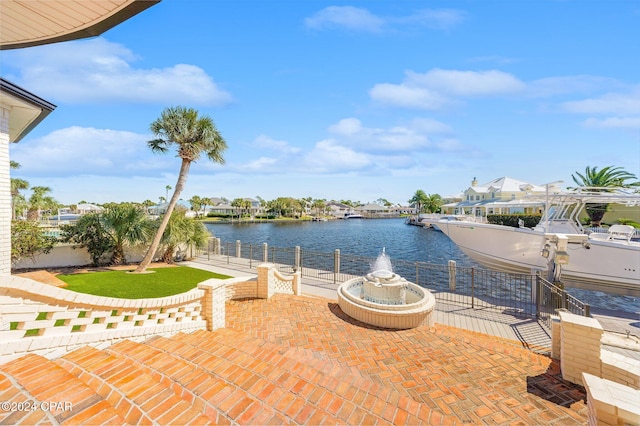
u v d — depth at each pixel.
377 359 4.42
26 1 2.43
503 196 30.73
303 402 2.65
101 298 3.38
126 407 2.16
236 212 100.62
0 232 5.89
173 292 8.23
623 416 1.99
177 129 11.13
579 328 3.75
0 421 1.80
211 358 3.47
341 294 6.97
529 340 5.91
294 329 5.64
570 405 3.29
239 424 2.21
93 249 12.48
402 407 2.85
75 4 2.51
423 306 6.06
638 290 10.48
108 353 3.13
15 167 30.86
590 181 25.38
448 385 3.69
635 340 5.91
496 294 11.02
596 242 10.93
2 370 2.42
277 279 8.34
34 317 2.76
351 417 2.52
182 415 2.16
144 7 2.60
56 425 1.83
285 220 93.94
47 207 39.78
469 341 5.14
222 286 5.42
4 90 5.33
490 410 3.18
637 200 11.55
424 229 57.38
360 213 118.31
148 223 13.75
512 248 12.56
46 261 11.81
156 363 3.09
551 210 13.95
